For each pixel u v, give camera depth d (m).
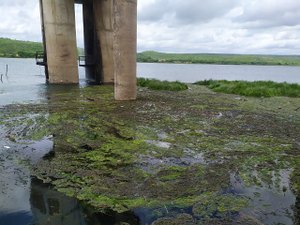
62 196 4.57
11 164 5.89
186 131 8.77
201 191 4.75
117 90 14.80
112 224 3.81
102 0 24.08
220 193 4.71
